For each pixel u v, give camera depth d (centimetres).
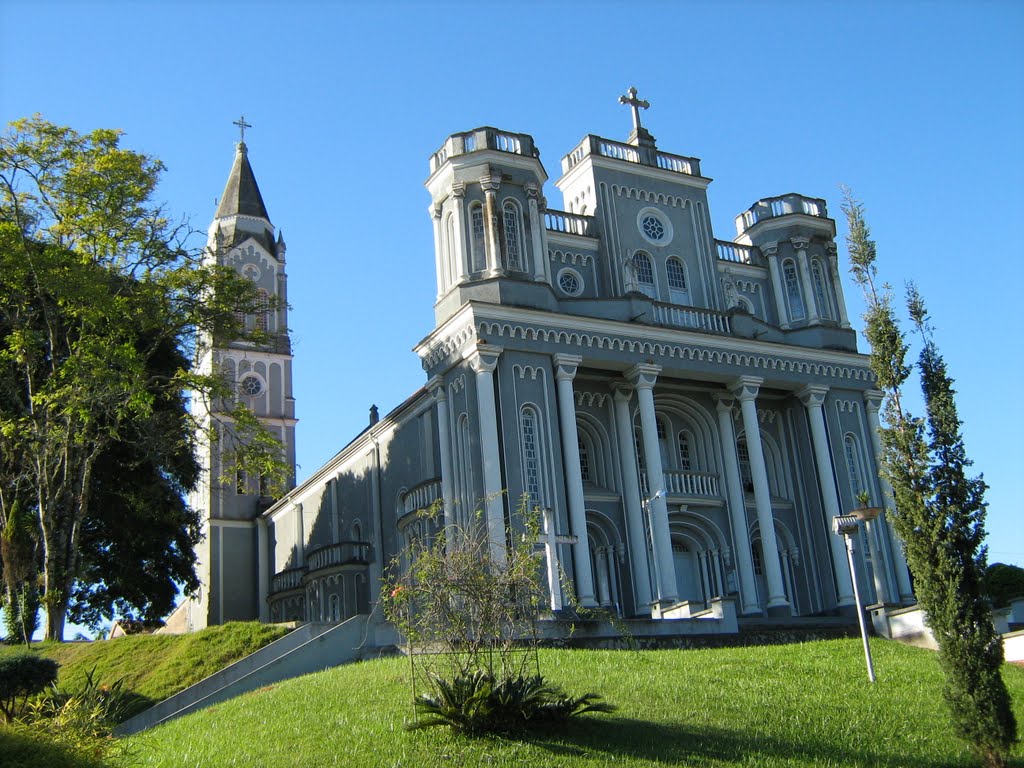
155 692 2555
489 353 3497
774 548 3875
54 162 3241
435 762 1602
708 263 4338
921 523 1802
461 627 1778
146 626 4175
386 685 2058
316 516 5175
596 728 1764
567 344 3656
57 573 3269
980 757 1712
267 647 2539
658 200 4334
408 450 4184
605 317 3791
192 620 5778
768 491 3931
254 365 6047
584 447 3916
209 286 3462
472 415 3481
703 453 4119
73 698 1845
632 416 3916
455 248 3759
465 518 3422
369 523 4503
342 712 1905
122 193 3262
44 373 3528
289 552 5419
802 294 4391
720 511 4009
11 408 3472
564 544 3394
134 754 1711
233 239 6172
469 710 1703
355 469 4756
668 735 1742
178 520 3925
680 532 3962
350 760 1627
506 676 1775
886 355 1898
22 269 3134
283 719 1925
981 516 1791
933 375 1861
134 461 3747
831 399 4184
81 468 3466
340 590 4441
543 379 3575
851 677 2247
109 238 3278
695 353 3919
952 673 1742
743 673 2245
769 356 4081
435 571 1806
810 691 2098
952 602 1748
